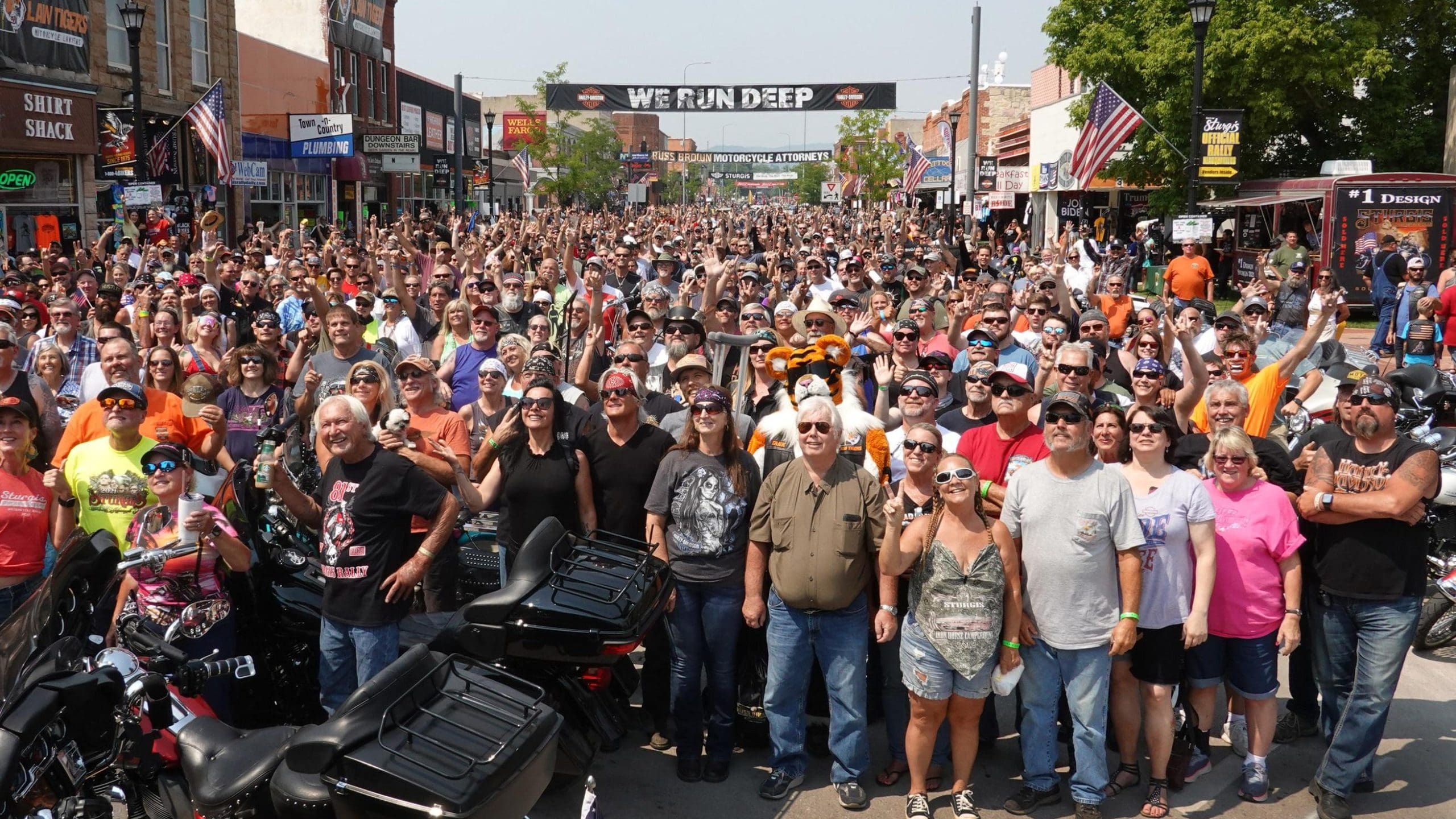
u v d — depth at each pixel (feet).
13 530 20.49
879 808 18.38
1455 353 50.42
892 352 26.30
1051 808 18.26
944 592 17.38
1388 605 17.60
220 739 14.66
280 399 27.30
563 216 111.14
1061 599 17.44
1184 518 17.74
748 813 18.17
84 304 42.52
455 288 39.45
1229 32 90.43
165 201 79.10
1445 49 97.60
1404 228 74.84
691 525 18.74
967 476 17.17
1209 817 18.03
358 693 13.48
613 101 183.01
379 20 146.51
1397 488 17.22
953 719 17.93
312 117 112.78
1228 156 63.10
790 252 63.62
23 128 68.54
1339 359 34.01
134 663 14.01
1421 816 17.90
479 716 13.99
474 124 201.05
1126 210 121.49
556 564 17.88
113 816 16.49
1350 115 97.76
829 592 17.76
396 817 12.75
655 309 33.24
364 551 17.57
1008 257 90.43
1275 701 18.56
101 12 79.51
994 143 192.65
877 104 180.65
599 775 19.42
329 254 59.36
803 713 18.89
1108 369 30.22
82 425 23.18
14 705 12.89
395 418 17.79
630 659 22.94
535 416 19.54
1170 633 17.90
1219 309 77.87
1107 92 74.23
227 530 17.10
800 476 18.24
